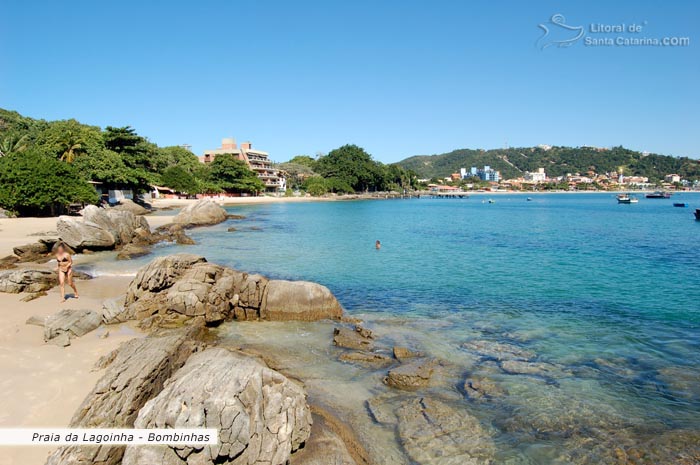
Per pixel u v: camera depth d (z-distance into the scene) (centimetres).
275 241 4219
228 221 6394
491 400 1099
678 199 18475
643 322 1748
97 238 3250
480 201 16750
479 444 915
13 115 9575
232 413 714
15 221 4459
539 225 6353
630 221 7088
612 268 2912
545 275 2673
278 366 1273
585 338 1560
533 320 1772
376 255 3412
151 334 1374
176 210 8125
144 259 2973
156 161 10275
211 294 1664
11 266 2547
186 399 736
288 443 748
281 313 1719
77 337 1392
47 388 998
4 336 1355
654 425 998
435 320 1769
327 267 2889
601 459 875
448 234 5066
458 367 1298
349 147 18250
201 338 1478
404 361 1329
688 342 1523
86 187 5394
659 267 2947
